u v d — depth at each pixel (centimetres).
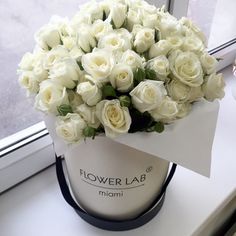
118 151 47
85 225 63
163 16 50
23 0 58
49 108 42
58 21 49
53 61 44
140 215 60
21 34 60
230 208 88
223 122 89
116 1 49
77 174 53
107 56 41
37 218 64
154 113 42
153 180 54
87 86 40
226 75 107
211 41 104
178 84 44
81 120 41
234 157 79
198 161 51
